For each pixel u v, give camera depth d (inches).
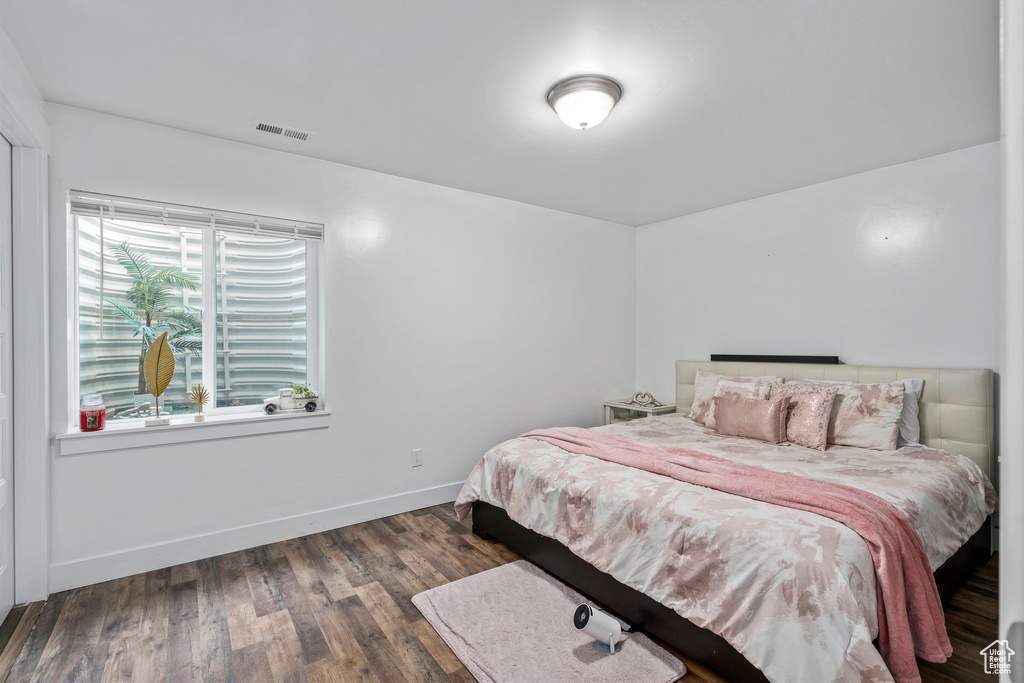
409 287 136.3
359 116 99.4
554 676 70.7
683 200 156.7
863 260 131.3
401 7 67.5
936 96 91.4
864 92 89.9
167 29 72.0
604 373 182.5
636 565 78.7
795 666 58.4
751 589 64.2
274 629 82.9
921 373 117.8
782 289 148.3
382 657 76.0
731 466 92.7
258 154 114.0
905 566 66.4
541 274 164.7
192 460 106.3
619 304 187.5
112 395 103.9
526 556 105.0
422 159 122.0
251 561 106.6
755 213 154.6
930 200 120.2
